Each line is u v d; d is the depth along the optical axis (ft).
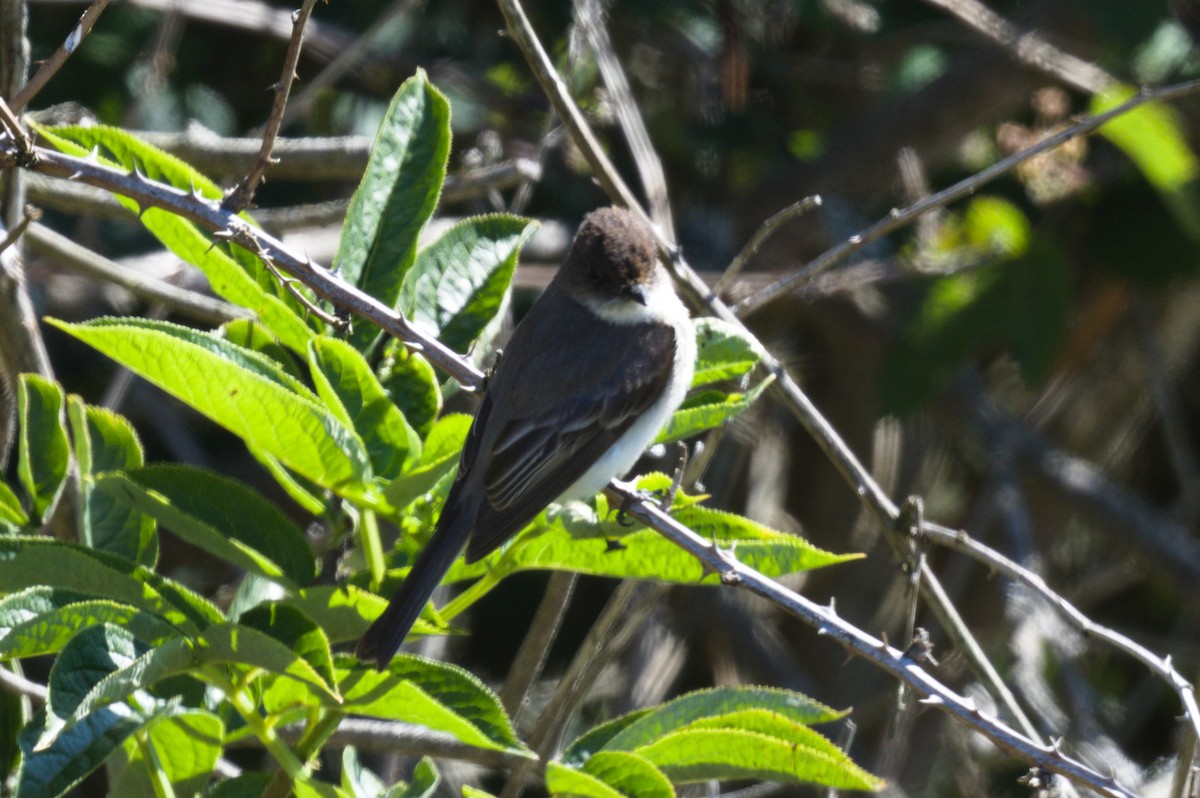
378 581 20.65
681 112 43.65
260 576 21.18
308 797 19.40
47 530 26.68
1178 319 48.47
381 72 41.60
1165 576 46.09
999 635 48.16
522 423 25.80
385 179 22.70
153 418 40.42
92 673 17.39
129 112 35.53
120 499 20.06
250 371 18.58
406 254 22.49
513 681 24.38
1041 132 43.19
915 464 49.26
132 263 36.78
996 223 41.29
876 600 48.57
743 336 24.90
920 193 43.75
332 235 39.04
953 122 44.27
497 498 24.21
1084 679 43.98
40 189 31.37
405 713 18.38
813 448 48.85
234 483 20.15
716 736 20.16
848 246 27.96
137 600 18.60
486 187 33.45
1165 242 42.27
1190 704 22.84
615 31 42.01
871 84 45.06
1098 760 40.37
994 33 39.81
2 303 24.88
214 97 41.45
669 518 20.97
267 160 20.26
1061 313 39.81
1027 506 48.91
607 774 19.58
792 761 20.04
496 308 23.54
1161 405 45.98
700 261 43.24
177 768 20.12
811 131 46.42
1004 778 46.19
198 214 20.13
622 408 26.63
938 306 40.37
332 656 19.19
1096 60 42.39
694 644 46.91
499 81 42.14
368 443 20.72
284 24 36.68
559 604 24.11
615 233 27.73
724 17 40.47
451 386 24.35
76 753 18.01
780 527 45.42
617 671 42.45
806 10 42.22
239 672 19.08
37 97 38.14
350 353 20.40
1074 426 51.11
